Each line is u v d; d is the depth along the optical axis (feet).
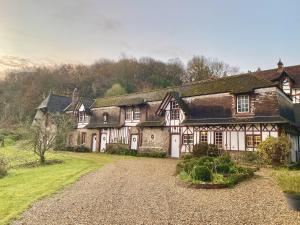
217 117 69.82
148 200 29.43
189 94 78.38
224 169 40.34
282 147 54.65
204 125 70.95
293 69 89.15
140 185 37.32
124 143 93.45
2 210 26.58
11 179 45.34
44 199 30.60
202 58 205.87
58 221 23.30
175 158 75.25
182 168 45.11
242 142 63.82
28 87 222.69
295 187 31.12
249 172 41.86
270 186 34.94
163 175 45.16
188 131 74.64
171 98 79.87
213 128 69.26
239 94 66.64
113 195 31.86
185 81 210.38
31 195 32.48
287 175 41.09
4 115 162.30
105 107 105.91
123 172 48.85
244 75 71.67
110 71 237.45
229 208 26.09
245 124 63.72
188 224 22.04
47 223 22.86
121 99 101.76
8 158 67.72
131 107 93.50
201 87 78.33
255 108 63.72
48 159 71.77
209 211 25.27
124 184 38.19
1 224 22.74
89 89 221.66
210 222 22.39
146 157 79.66
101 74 236.02
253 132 62.49
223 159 44.83
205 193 32.24
